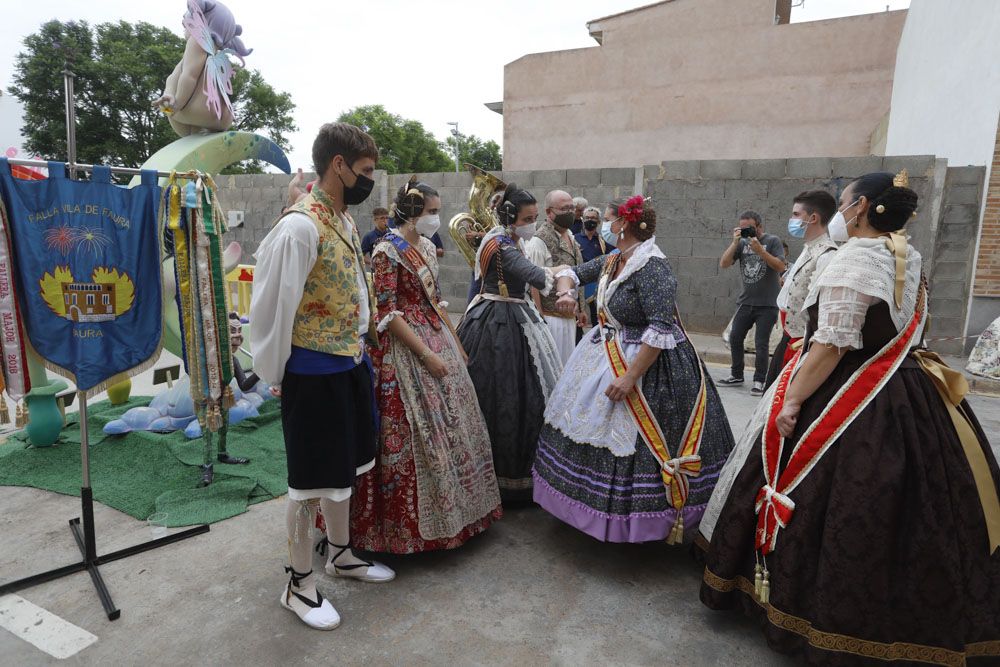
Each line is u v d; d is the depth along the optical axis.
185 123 4.24
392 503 2.35
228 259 3.25
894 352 1.77
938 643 1.66
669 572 2.43
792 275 2.28
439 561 2.49
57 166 2.16
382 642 1.98
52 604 2.15
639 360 2.23
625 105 16.72
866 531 1.66
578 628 2.07
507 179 8.48
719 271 7.61
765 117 15.33
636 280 2.31
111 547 2.53
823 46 14.59
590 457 2.35
